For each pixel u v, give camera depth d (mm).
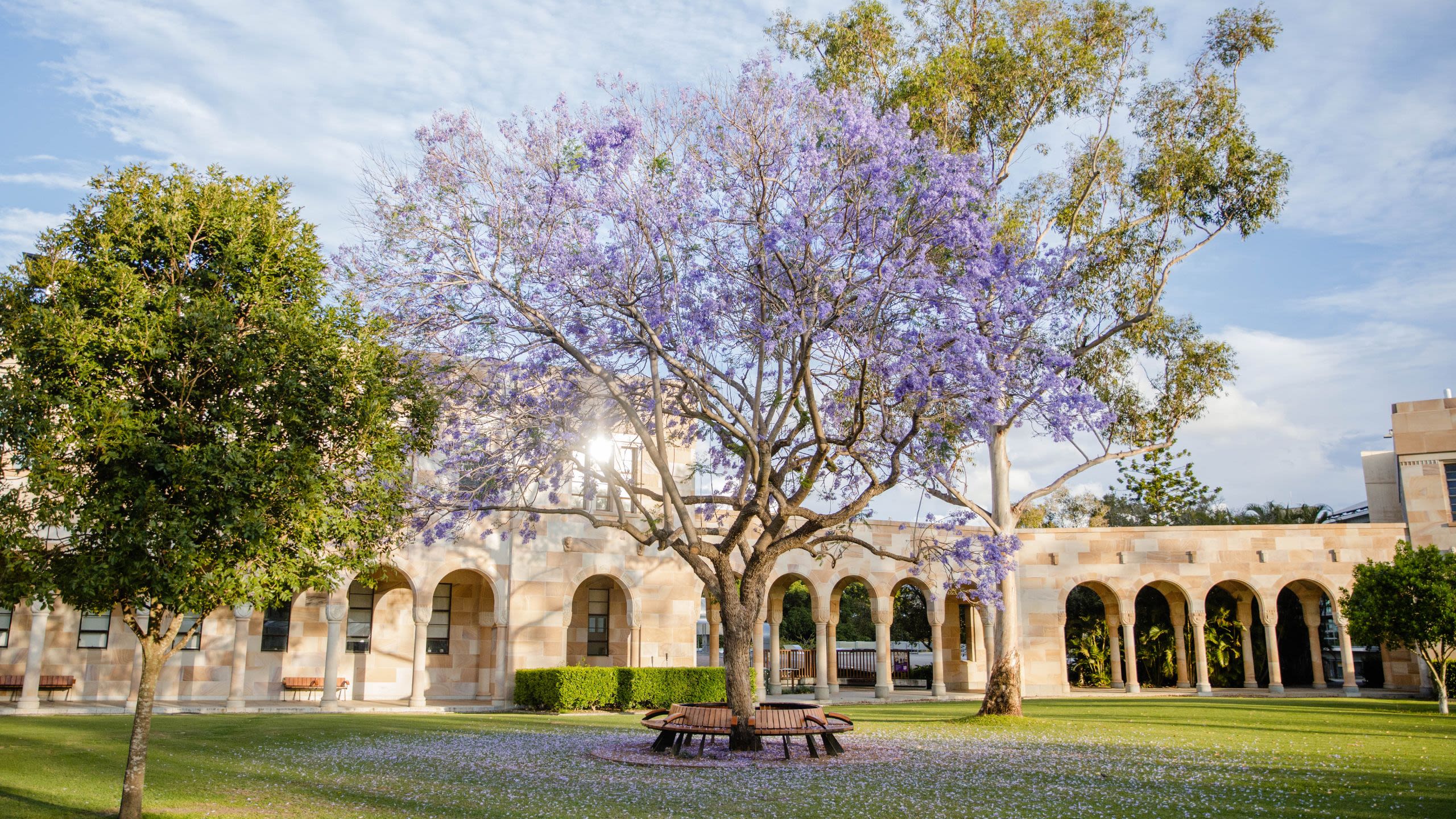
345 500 11664
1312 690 36062
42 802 11312
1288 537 34875
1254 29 21719
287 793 12133
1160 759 15336
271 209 11555
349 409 11344
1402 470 35094
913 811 11062
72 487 9734
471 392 17125
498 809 11070
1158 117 22438
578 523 29328
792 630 57156
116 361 10305
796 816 10781
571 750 16812
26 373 9969
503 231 15672
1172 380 24297
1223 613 38438
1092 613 42656
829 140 15930
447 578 30312
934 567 33344
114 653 25188
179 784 12781
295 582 11148
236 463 10078
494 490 18250
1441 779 13000
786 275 16297
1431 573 24938
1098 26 21531
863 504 16875
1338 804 11156
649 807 11305
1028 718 22500
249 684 26781
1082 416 17234
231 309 10625
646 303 16172
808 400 16125
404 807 11188
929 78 20516
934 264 16500
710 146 16250
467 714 25156
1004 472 23562
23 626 24344
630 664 29234
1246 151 22000
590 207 15758
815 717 16391
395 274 15703
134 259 10922
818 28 20812
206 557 10258
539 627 28203
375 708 26047
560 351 16828
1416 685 33750
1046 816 10680
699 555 16812
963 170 16438
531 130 15984
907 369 15609
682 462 31312
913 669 44750
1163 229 22719
